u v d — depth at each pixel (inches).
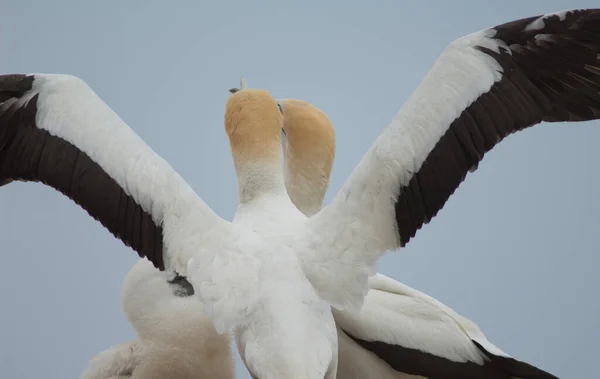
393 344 623.8
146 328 556.4
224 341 551.2
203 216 490.9
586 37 492.4
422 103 483.5
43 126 502.0
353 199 487.5
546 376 601.6
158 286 561.0
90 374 555.5
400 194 483.8
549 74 494.6
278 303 467.5
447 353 622.2
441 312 631.8
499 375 621.3
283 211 515.8
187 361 544.7
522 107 489.1
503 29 490.6
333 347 470.9
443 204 485.1
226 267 478.9
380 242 488.4
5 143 506.6
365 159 490.0
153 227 490.9
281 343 454.9
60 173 498.3
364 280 486.3
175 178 494.6
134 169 491.2
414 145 481.1
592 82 498.0
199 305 556.1
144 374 543.8
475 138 482.6
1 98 506.0
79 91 504.1
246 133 533.0
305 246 489.1
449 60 486.9
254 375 464.4
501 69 488.1
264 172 530.0
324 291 483.2
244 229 500.1
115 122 500.7
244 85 602.2
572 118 499.8
